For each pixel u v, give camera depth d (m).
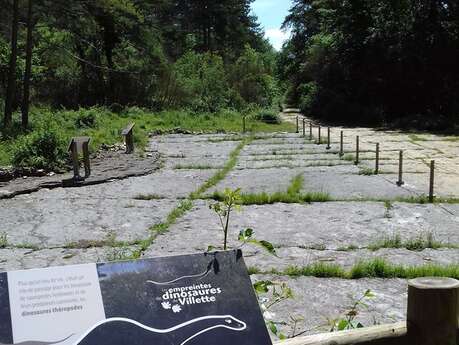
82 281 2.13
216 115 35.72
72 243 8.12
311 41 50.28
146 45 37.59
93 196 11.70
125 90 37.03
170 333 2.10
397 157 17.78
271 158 17.75
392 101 36.56
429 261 7.21
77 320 2.04
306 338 2.60
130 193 11.97
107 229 8.98
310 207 10.48
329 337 2.62
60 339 1.99
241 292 2.29
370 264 6.68
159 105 37.09
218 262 2.36
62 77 35.81
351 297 5.86
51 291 2.07
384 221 9.40
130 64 37.16
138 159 17.27
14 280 2.06
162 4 38.12
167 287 2.22
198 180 13.64
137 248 7.82
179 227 9.04
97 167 15.41
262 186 12.75
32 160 14.46
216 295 2.25
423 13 33.97
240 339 2.17
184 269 2.29
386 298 5.85
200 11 62.28
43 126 21.19
